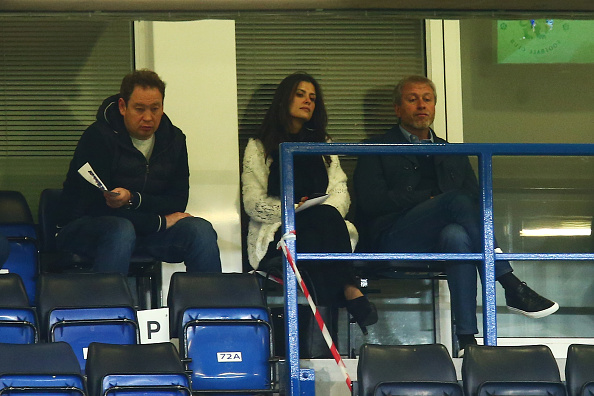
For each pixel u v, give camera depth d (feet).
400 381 53.62
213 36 79.30
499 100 80.38
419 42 80.84
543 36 81.00
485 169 60.18
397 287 77.41
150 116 67.82
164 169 68.85
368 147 59.21
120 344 54.85
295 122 71.00
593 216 79.71
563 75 80.94
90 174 63.52
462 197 64.18
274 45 80.33
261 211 69.51
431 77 80.28
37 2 60.29
